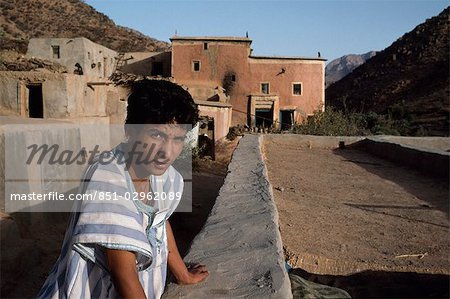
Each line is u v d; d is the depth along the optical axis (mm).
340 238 4340
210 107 27656
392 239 4340
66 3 75188
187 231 10047
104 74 37469
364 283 3494
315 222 4879
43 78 16938
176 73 36312
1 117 11656
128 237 1621
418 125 47094
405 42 79562
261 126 34906
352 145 13109
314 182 7426
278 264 2398
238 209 3773
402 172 8625
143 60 39656
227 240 2865
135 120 1762
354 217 5145
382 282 3477
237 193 4504
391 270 3516
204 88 33906
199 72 36188
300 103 36219
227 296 2051
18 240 6949
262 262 2436
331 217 5121
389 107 55562
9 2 67000
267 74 35969
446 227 4777
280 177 7844
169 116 1738
